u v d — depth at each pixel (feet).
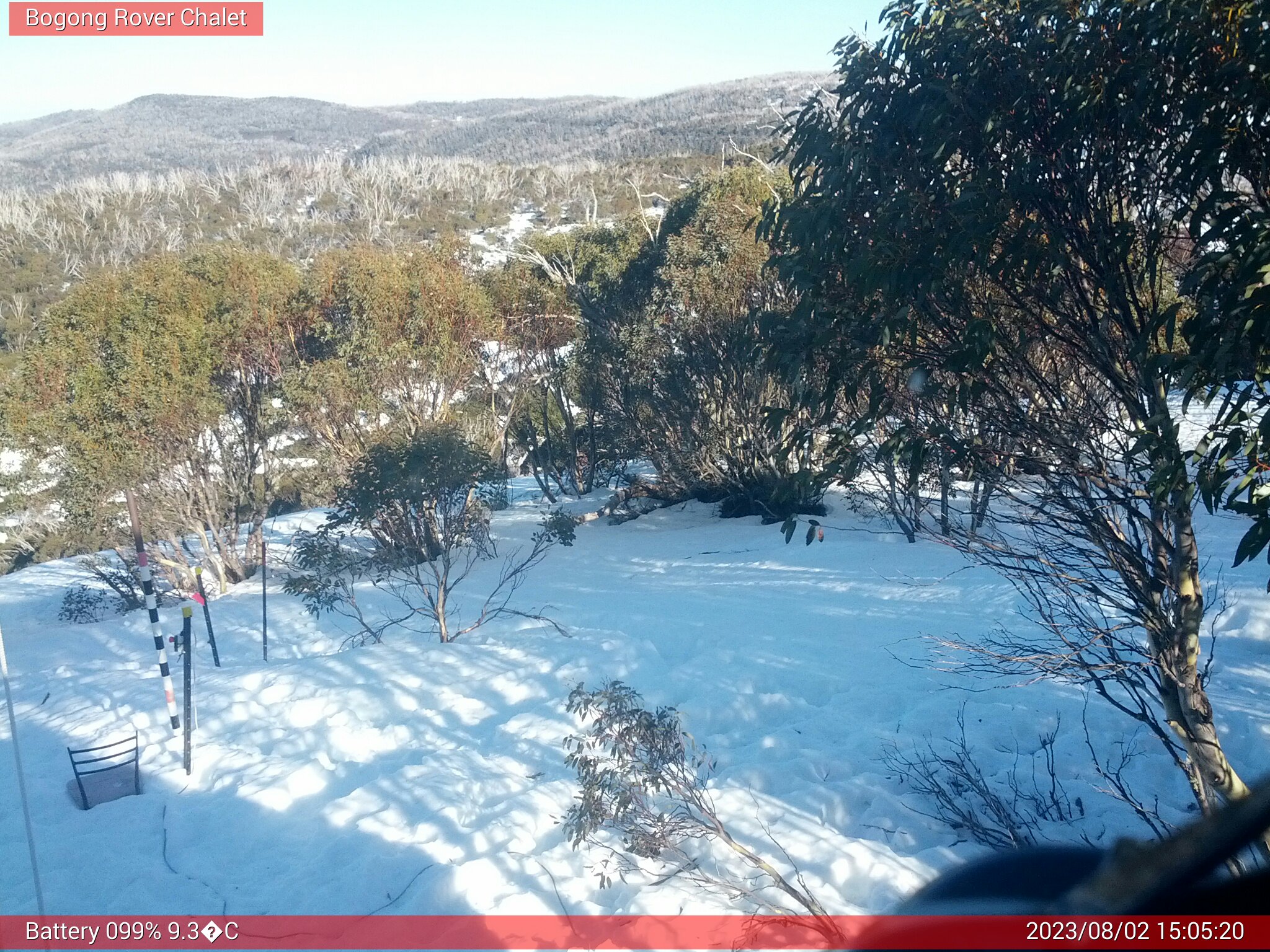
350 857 17.81
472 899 15.65
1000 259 10.78
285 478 82.17
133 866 18.62
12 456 69.72
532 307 74.28
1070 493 13.46
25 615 65.62
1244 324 8.53
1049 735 21.07
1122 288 11.62
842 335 11.98
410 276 63.93
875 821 17.47
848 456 12.30
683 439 62.90
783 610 34.30
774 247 13.14
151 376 57.26
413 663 30.83
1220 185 9.73
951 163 11.76
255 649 39.47
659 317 59.26
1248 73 9.11
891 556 40.37
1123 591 13.65
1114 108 10.48
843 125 12.20
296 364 64.44
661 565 47.65
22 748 27.50
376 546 57.21
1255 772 17.60
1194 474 11.23
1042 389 12.56
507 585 46.34
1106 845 15.66
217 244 67.51
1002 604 30.32
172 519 61.82
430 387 63.52
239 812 20.59
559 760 21.91
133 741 26.40
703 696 25.55
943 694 24.02
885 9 11.81
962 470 13.33
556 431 85.51
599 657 29.53
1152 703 21.97
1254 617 24.98
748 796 18.76
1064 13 10.41
